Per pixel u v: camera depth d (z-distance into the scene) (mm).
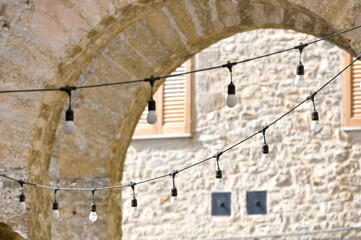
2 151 7625
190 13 8758
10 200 7613
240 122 13547
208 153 13625
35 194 7832
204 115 13711
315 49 13398
